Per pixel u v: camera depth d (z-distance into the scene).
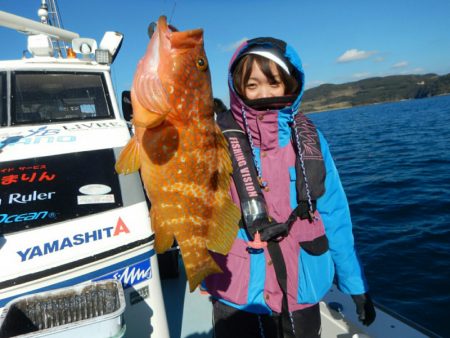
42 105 3.01
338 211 1.66
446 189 8.55
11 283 1.56
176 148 1.26
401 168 11.88
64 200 1.91
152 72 1.18
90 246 1.77
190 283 1.30
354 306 2.59
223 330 1.66
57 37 3.94
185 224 1.32
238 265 1.58
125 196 2.03
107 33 3.58
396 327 2.27
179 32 1.21
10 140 2.41
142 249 1.90
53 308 1.45
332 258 1.74
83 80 3.26
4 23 3.24
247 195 1.52
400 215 7.11
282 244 1.57
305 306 1.64
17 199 1.85
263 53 1.51
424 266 4.93
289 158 1.63
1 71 2.96
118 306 1.39
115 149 2.42
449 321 3.79
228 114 1.76
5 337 1.25
